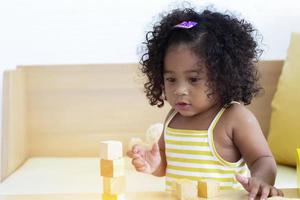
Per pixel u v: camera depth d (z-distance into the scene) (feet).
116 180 2.71
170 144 3.72
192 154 3.59
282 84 5.79
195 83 3.50
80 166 5.77
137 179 5.08
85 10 6.52
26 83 6.39
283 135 5.58
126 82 6.39
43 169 5.65
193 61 3.47
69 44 6.55
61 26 6.54
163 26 3.79
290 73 5.76
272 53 6.46
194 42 3.51
